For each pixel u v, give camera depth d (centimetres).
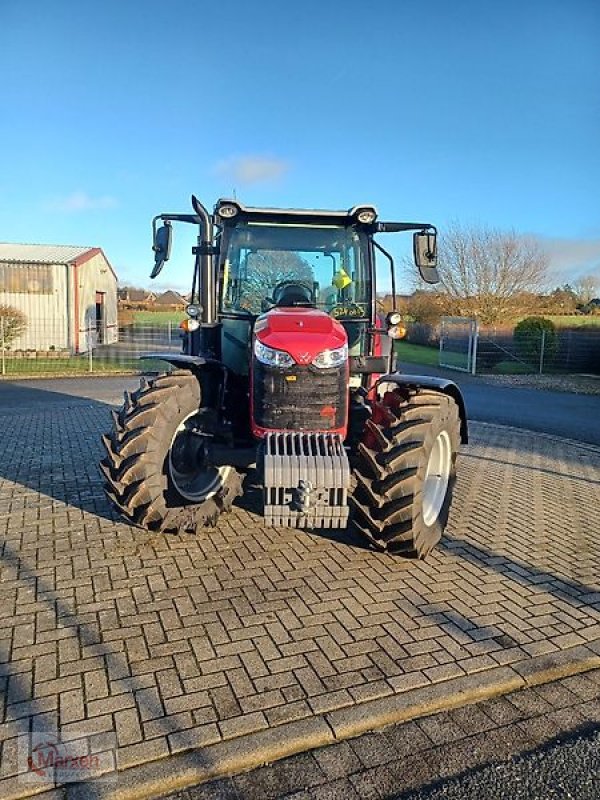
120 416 428
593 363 2133
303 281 509
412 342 3150
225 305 502
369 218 488
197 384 439
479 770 238
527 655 313
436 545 458
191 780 229
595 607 369
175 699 269
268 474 355
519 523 520
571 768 239
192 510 450
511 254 2845
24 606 348
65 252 2405
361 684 283
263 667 294
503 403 1349
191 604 354
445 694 278
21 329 2183
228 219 497
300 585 382
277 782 229
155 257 512
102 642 312
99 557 415
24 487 574
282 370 396
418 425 402
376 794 225
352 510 416
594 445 891
